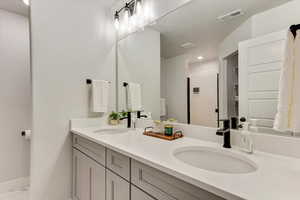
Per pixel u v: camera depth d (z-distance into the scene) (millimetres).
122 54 2018
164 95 1557
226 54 1121
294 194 499
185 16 1372
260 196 486
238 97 1053
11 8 1972
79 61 1790
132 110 1874
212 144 1096
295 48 805
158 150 948
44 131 1574
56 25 1654
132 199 922
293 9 828
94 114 1881
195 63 1311
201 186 583
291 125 808
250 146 904
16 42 2068
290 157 829
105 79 1979
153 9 1656
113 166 1085
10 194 1888
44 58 1582
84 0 1845
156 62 1630
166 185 735
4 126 1984
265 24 935
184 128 1354
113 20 2064
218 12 1168
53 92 1625
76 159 1634
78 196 1580
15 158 2041
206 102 1233
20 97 2088
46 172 1581
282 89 835
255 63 977
